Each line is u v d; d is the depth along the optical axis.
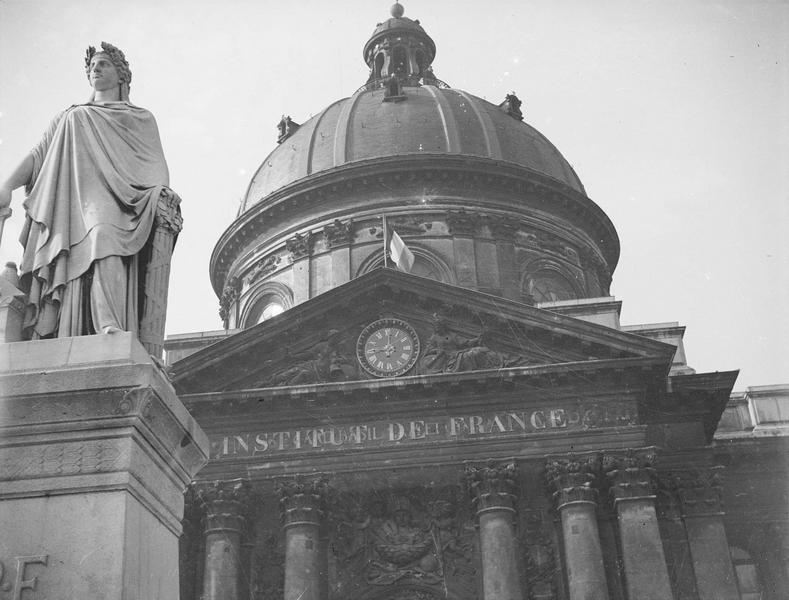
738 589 32.44
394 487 32.38
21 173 6.34
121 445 5.34
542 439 31.75
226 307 51.31
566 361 32.88
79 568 5.08
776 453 36.47
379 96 53.00
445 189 47.53
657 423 34.12
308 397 32.59
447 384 32.31
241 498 31.84
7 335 5.81
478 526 31.55
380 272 33.94
